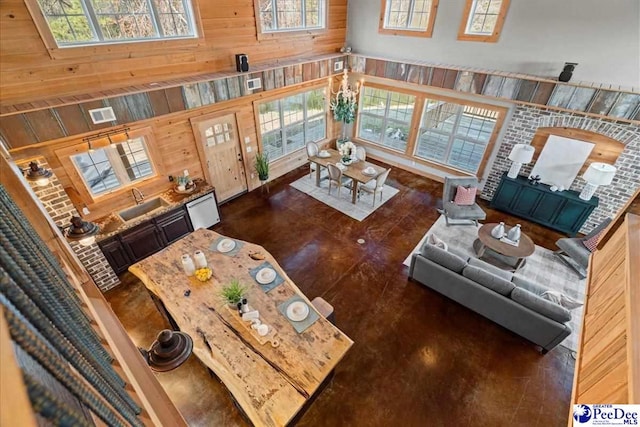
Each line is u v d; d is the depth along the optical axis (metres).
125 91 4.22
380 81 7.27
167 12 4.45
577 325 4.17
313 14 6.43
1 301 0.44
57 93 3.85
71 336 0.81
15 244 0.80
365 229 5.88
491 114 6.11
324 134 8.25
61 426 0.42
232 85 5.29
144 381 1.39
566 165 5.48
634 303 1.48
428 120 7.11
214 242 4.08
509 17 5.18
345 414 3.27
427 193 6.94
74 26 3.77
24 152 3.69
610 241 2.39
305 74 6.48
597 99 4.72
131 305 4.39
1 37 3.32
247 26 5.36
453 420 3.24
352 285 4.74
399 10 6.36
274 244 5.50
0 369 0.31
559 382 3.56
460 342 3.96
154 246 5.03
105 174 4.62
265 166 6.53
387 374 3.61
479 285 3.94
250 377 2.69
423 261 4.32
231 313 3.21
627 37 4.40
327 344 2.95
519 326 3.80
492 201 6.35
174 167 5.33
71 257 1.66
